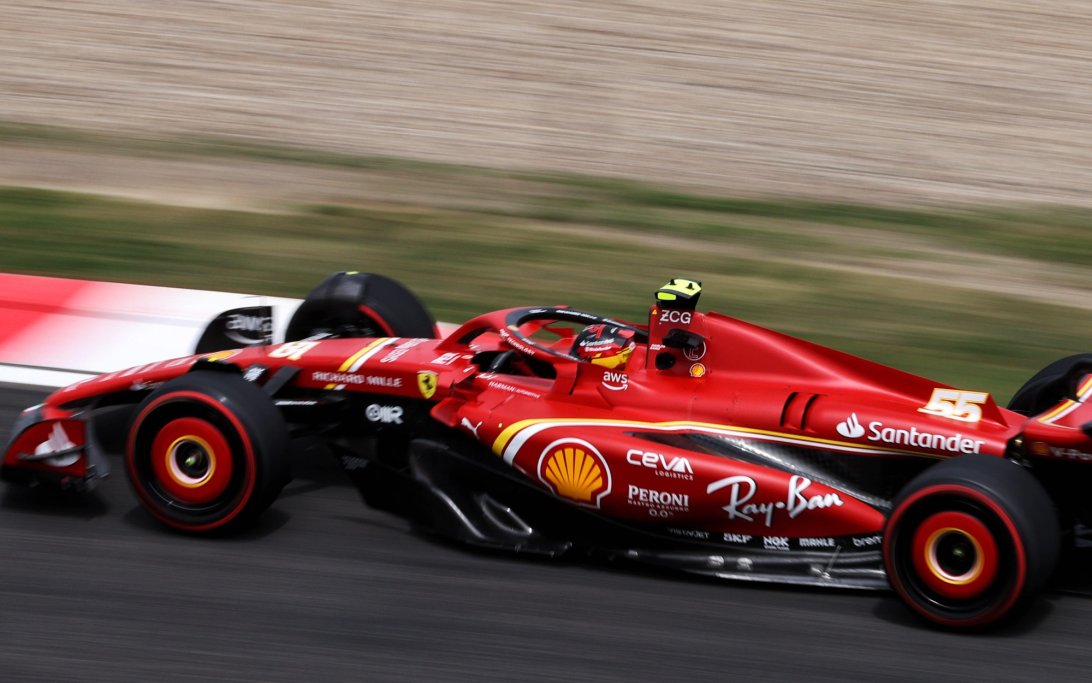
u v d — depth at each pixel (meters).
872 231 41.97
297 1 66.94
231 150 47.41
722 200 44.44
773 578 18.39
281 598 17.66
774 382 19.73
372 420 21.62
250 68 56.88
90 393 21.58
